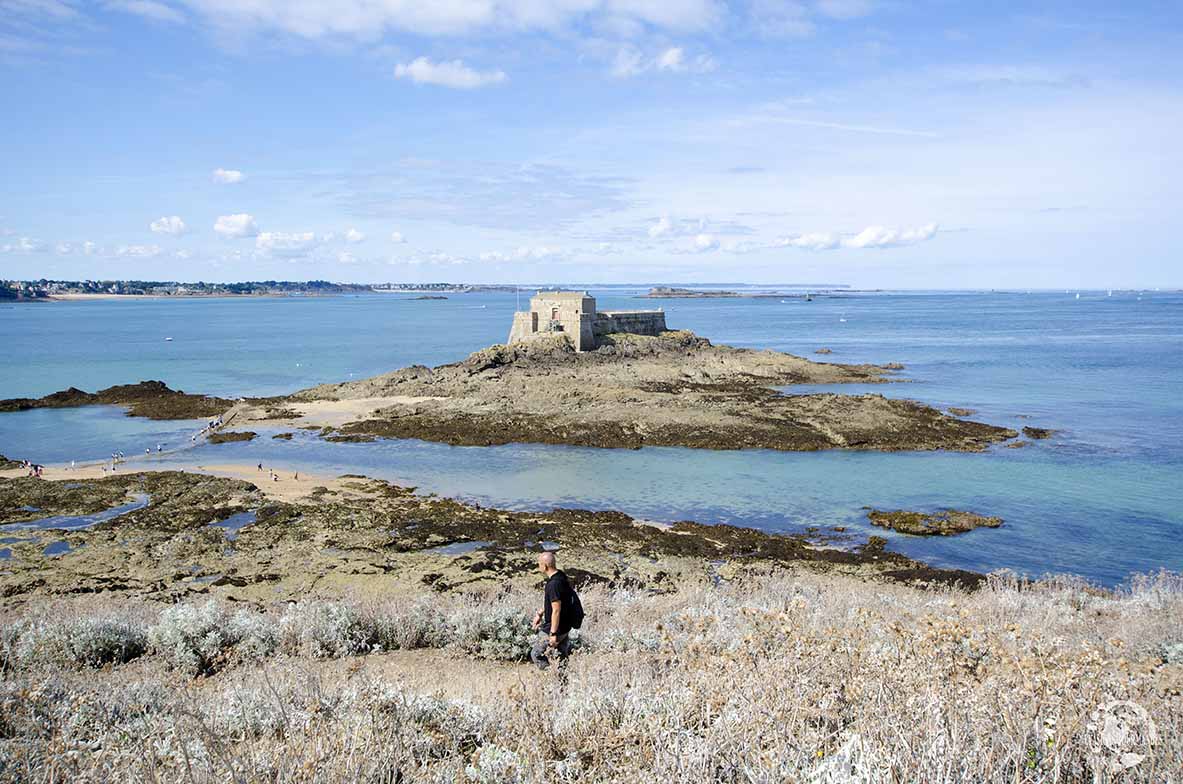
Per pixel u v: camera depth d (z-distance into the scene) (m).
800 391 69.25
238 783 5.86
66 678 11.09
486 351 76.19
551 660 10.28
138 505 35.59
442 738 7.80
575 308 82.19
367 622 15.92
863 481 40.03
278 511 33.97
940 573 26.34
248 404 64.56
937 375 80.50
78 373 88.81
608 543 30.09
